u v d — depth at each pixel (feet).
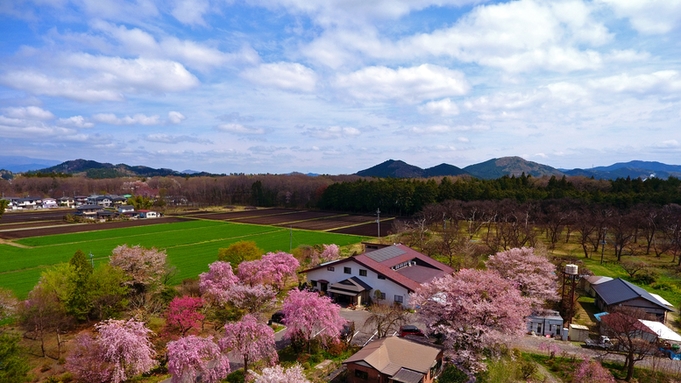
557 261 178.40
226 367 80.84
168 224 365.81
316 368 90.63
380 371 77.41
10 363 73.72
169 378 85.81
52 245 248.11
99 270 120.26
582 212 285.23
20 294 144.15
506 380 82.12
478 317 88.99
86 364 76.54
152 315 111.14
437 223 322.75
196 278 156.04
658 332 100.42
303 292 104.53
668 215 250.37
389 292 137.39
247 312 121.70
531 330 113.70
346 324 109.91
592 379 80.23
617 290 132.46
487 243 214.90
